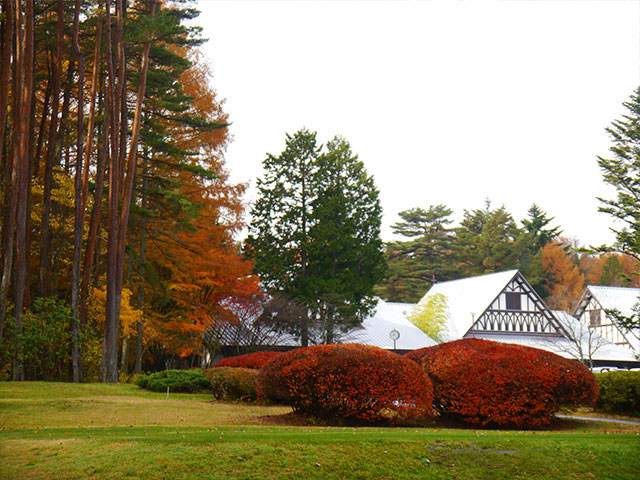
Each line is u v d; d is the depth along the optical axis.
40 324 23.38
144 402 19.23
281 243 47.06
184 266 35.72
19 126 24.02
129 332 33.88
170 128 36.41
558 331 55.44
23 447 9.43
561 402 15.16
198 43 31.78
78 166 27.84
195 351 39.09
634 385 18.80
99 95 33.69
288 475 8.69
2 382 23.69
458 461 9.78
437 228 88.81
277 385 14.98
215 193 37.09
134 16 32.91
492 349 15.48
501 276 57.22
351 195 51.12
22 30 25.89
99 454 8.95
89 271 28.34
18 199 23.81
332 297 43.69
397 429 12.91
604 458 10.37
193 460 8.80
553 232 87.81
